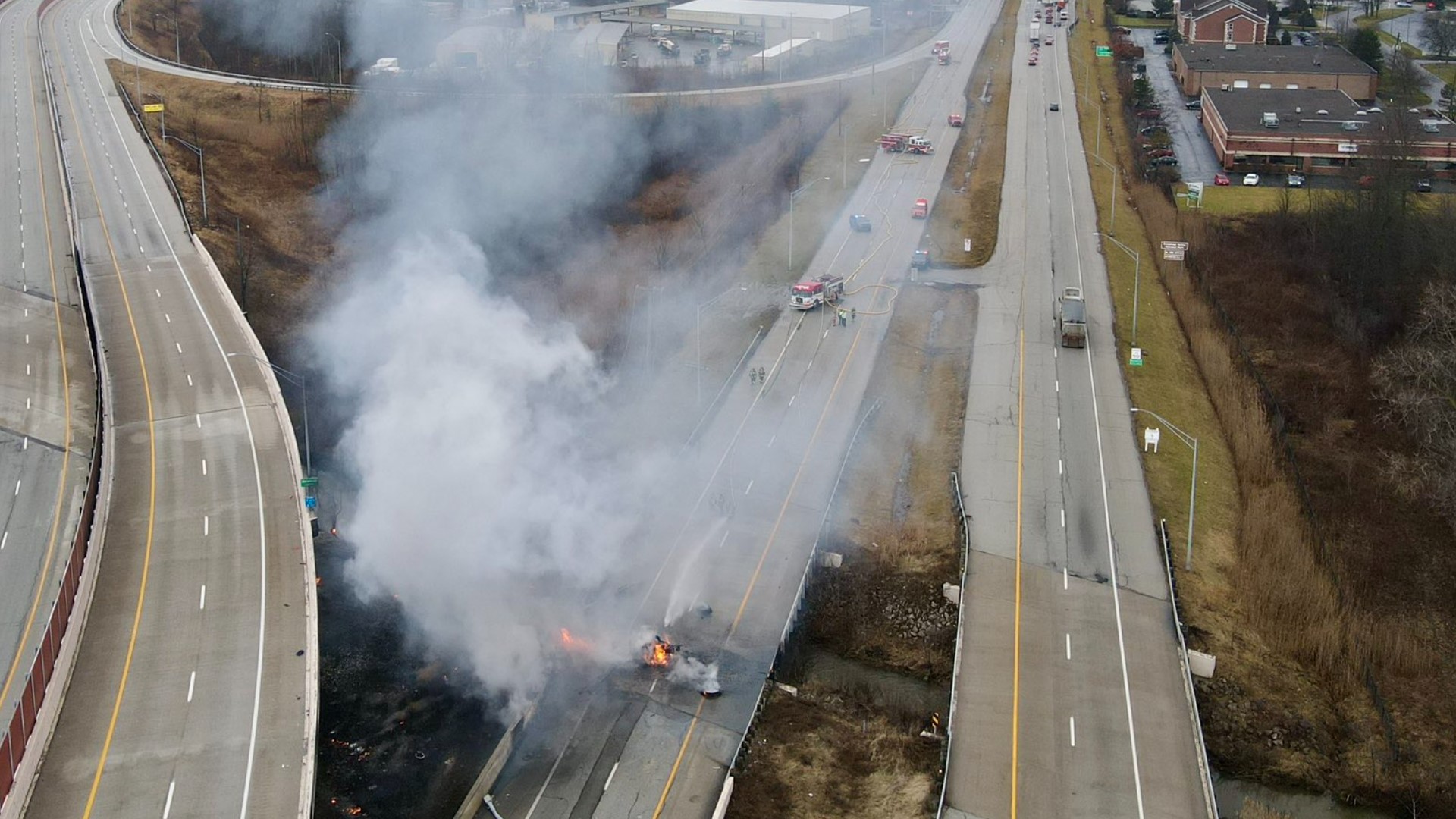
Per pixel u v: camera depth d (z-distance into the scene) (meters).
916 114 160.38
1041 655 59.22
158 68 159.50
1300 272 113.19
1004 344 95.50
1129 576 65.94
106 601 59.66
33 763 48.50
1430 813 54.75
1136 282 99.38
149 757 49.69
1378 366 87.88
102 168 125.12
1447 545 73.69
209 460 73.38
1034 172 137.75
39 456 75.19
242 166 130.38
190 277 101.00
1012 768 52.12
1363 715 59.88
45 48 166.38
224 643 56.78
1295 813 54.91
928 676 62.69
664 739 57.22
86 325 90.56
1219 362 95.12
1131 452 79.06
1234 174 141.00
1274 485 78.12
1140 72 185.62
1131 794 50.62
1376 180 107.81
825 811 52.97
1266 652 62.78
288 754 50.09
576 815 52.81
